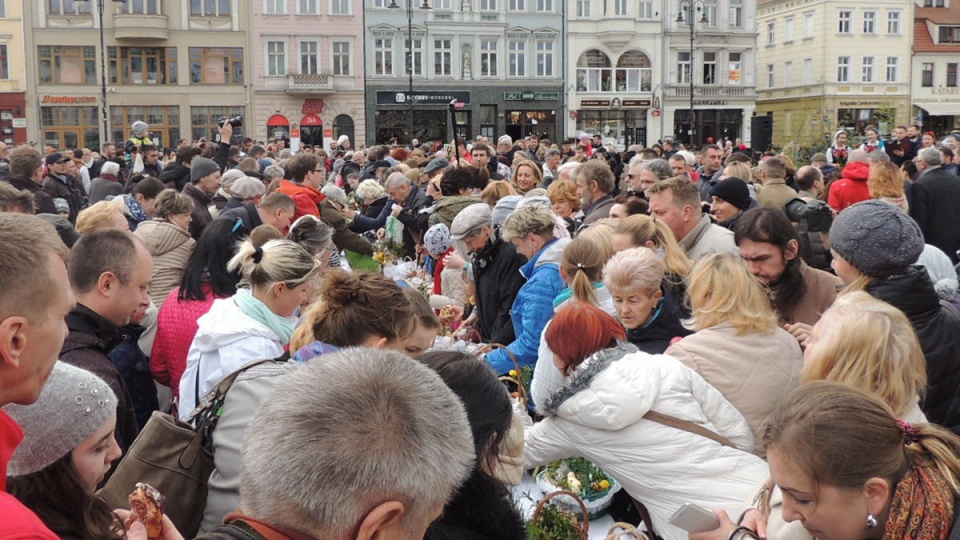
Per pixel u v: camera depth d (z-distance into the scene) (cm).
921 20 4972
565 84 4359
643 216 465
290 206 627
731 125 4569
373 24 4166
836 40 4800
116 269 329
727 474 300
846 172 841
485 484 228
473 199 738
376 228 961
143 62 4044
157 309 489
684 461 299
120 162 1850
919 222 750
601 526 361
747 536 241
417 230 870
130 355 385
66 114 4012
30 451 203
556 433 321
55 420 205
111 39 3997
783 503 214
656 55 4425
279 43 4116
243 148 2081
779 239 412
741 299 327
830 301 419
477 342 584
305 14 4103
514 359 445
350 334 291
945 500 199
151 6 3984
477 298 565
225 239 440
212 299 436
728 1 4472
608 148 2409
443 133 4319
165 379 443
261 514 156
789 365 319
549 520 316
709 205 740
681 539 301
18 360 168
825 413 204
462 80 4275
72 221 1117
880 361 257
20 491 205
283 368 282
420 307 333
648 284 386
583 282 439
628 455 307
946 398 335
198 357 350
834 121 4809
